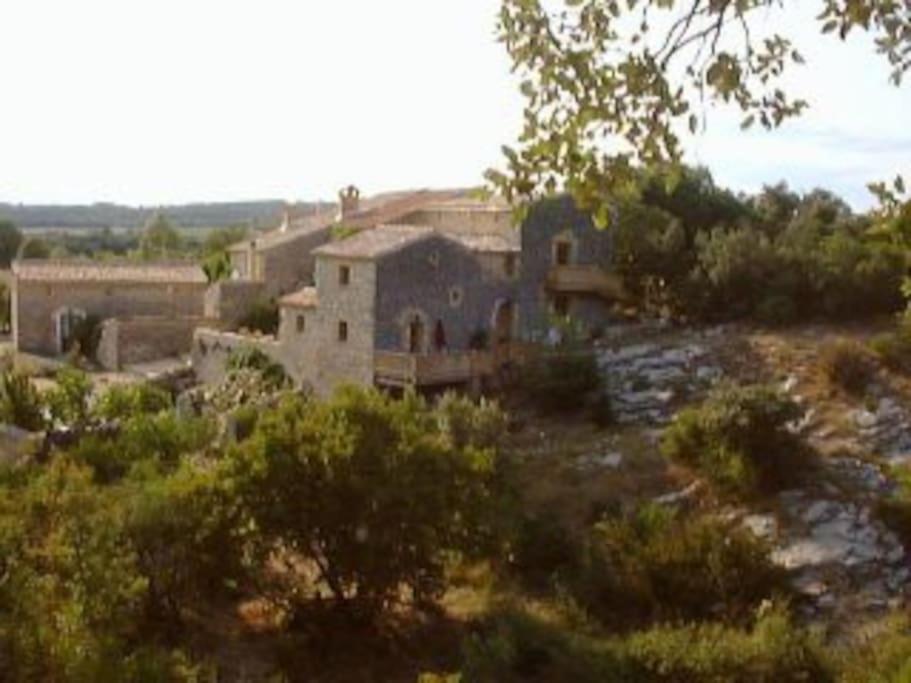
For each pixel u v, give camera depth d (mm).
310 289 48688
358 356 42594
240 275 65375
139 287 61781
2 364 57250
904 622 24922
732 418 32781
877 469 32375
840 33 6156
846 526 29484
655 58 6531
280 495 25906
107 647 17406
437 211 52531
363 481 25609
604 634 25047
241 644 25562
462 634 26031
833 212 55406
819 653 21672
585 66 6598
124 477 31672
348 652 25453
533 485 34062
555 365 41500
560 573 28188
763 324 45375
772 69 6566
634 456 35344
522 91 6781
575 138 6750
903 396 36781
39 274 59812
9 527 21031
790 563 28047
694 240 51344
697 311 47344
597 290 48875
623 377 42094
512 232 47781
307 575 28812
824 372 38875
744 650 21438
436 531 26406
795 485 31797
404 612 27531
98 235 182625
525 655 22547
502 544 28109
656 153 6672
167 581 24906
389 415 27344
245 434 35812
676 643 21938
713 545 26812
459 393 43094
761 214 56031
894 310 44344
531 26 6652
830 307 44812
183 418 38344
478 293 45812
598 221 7039
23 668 16203
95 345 58719
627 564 27000
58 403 39000
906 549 28312
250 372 46375
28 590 17828
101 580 19547
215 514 25672
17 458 34656
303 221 68812
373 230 46031
